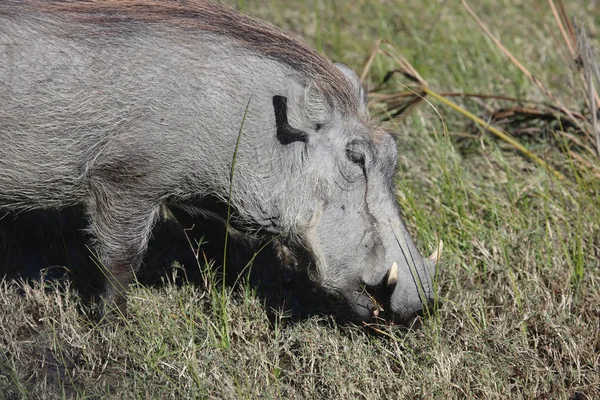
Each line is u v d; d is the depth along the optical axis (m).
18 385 9.24
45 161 9.66
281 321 10.96
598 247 12.20
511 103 16.17
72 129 9.55
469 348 10.42
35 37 9.36
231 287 11.69
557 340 10.52
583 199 13.07
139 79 9.51
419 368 9.91
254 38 10.02
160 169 9.84
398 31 19.95
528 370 9.95
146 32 9.63
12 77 9.29
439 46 18.52
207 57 9.69
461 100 16.30
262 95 9.80
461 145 15.35
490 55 17.88
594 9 20.66
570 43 15.40
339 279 10.22
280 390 9.83
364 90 10.63
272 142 9.92
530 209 13.10
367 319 10.36
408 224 12.70
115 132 9.60
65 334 10.50
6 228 12.42
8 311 10.83
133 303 10.61
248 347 10.17
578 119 14.77
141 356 9.97
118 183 9.90
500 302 11.22
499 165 14.48
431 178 13.50
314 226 10.08
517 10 20.47
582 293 11.31
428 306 10.16
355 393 9.75
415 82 16.33
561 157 14.50
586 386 9.83
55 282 11.42
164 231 12.75
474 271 11.91
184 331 10.53
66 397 9.62
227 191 10.12
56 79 9.38
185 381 9.63
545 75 17.16
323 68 10.15
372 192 10.02
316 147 9.97
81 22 9.55
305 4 20.73
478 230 12.55
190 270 12.16
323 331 10.52
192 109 9.63
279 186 10.06
